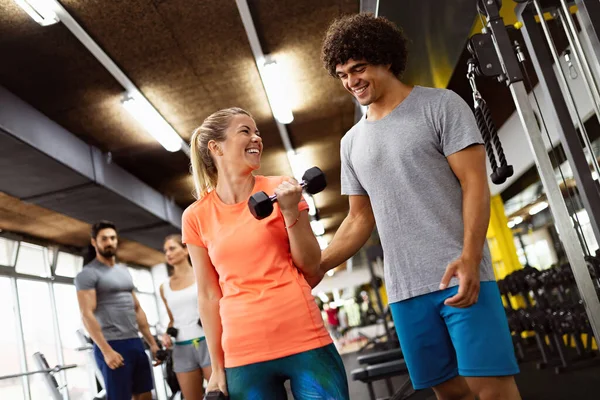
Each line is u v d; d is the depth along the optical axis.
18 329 8.16
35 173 5.93
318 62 5.75
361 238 1.95
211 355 1.77
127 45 4.80
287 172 9.84
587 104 4.21
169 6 4.36
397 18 3.29
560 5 2.49
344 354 13.52
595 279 2.44
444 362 1.71
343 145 1.93
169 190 9.17
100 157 6.86
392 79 1.77
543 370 5.25
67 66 4.97
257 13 4.62
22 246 8.98
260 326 1.64
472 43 2.19
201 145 1.87
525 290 6.11
